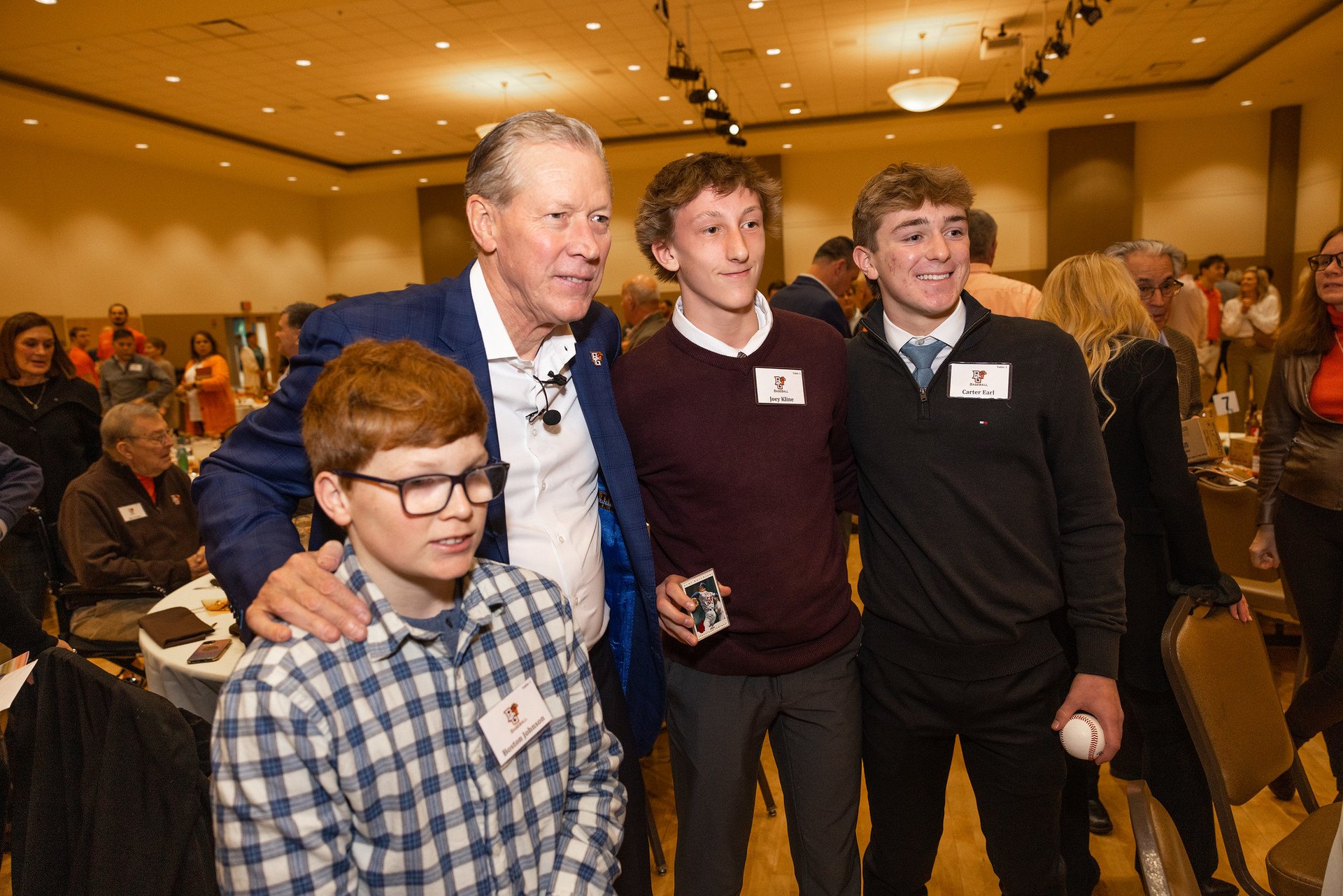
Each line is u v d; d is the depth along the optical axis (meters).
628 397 1.43
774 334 1.45
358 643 0.81
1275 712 1.51
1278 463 2.34
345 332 1.08
